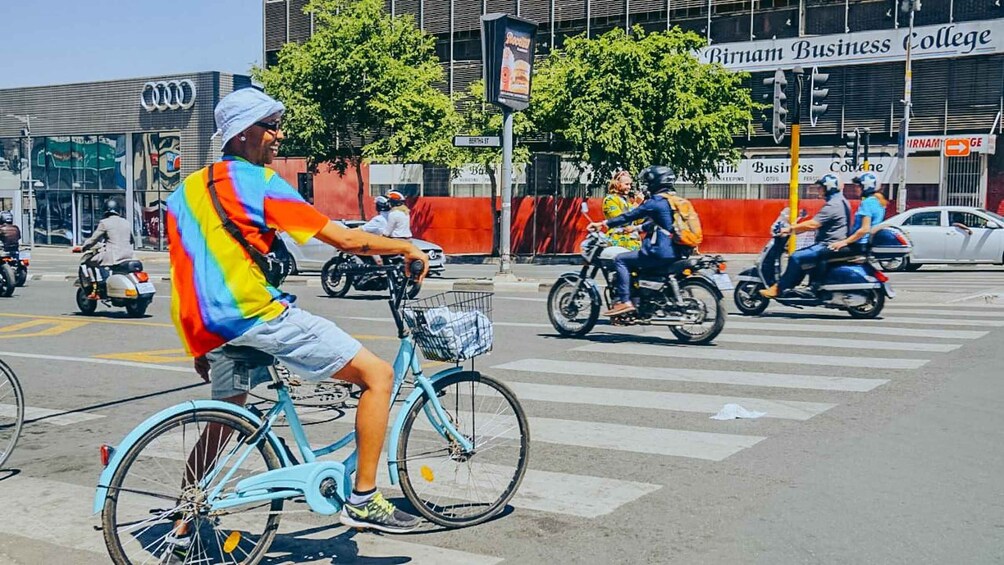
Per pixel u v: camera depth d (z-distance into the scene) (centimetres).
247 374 410
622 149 2842
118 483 384
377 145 3253
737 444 630
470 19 4141
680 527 471
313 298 1727
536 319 1324
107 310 1577
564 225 3488
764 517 483
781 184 3550
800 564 419
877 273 1279
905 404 746
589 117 2836
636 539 455
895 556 427
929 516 481
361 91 3341
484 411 488
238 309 392
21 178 4353
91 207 4191
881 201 1269
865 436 647
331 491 423
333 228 408
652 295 1056
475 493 487
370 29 3344
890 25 3341
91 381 899
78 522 491
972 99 3253
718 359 963
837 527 466
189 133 3841
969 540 446
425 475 474
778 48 3519
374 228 1698
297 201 398
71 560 437
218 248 390
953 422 684
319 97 3384
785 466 577
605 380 859
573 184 3628
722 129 2906
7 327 1326
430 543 454
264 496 408
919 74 3338
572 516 491
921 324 1220
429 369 920
